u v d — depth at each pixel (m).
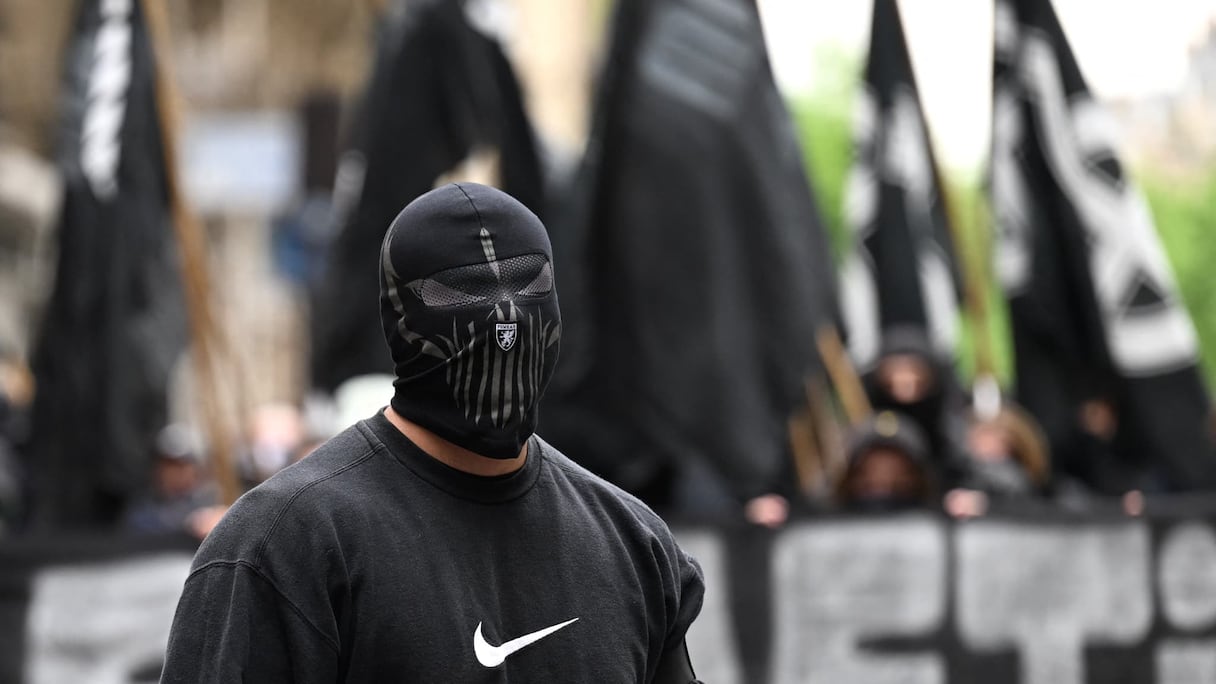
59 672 12.38
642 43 13.69
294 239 35.62
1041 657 12.96
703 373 13.36
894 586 12.88
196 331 14.10
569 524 5.40
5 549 12.38
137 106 14.83
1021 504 13.05
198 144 42.03
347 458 5.22
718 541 12.81
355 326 14.84
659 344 13.42
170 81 14.41
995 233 16.55
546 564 5.28
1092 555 13.07
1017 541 13.02
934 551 12.91
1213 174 76.25
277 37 54.16
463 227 5.23
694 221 13.47
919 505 13.32
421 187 14.80
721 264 13.46
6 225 43.12
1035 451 15.46
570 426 13.67
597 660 5.26
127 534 12.49
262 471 17.97
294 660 4.93
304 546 5.00
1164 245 71.44
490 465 5.29
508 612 5.16
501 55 14.95
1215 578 13.10
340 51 54.97
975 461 15.16
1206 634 13.07
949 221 16.52
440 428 5.22
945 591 12.91
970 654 12.89
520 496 5.33
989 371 16.59
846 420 16.95
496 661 5.07
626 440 13.64
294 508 5.05
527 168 14.91
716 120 13.57
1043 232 16.06
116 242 14.77
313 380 15.32
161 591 12.48
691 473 14.87
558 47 60.69
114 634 12.44
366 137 14.96
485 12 14.91
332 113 36.81
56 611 12.41
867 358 16.30
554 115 60.62
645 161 13.53
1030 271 16.09
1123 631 13.05
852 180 16.56
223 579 5.00
